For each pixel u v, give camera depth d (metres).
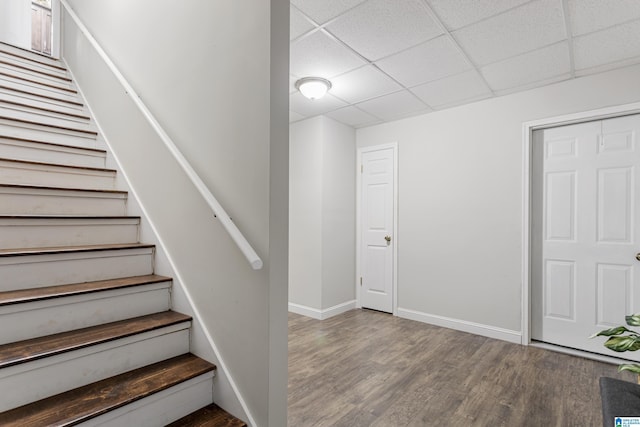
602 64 2.52
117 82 2.26
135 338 1.39
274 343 1.28
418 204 3.70
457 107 3.44
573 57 2.43
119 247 1.70
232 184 1.42
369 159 4.14
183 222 1.66
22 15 4.11
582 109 2.73
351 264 4.19
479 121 3.28
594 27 2.06
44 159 2.12
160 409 1.28
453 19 2.02
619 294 2.63
